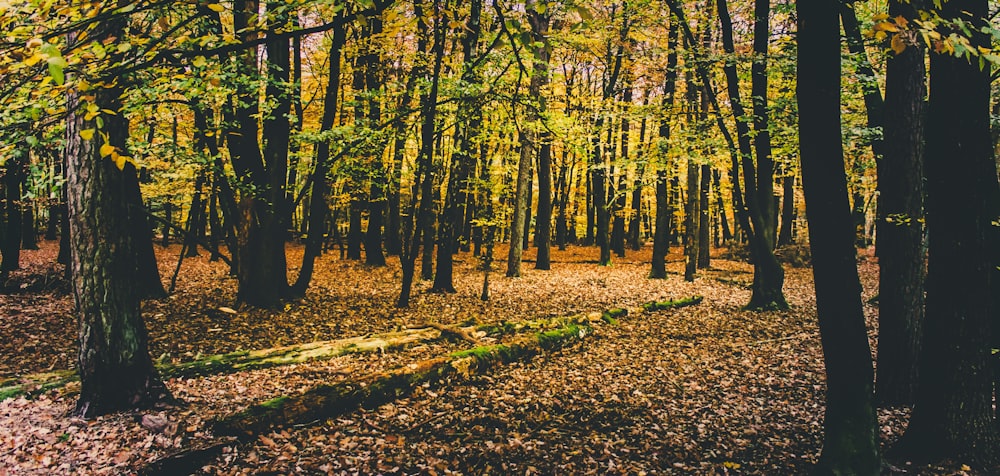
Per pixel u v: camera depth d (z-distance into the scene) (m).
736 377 8.46
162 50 3.24
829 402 4.54
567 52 19.28
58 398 6.21
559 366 9.07
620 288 17.48
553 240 37.16
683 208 25.38
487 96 11.77
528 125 12.52
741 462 5.55
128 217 5.83
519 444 5.96
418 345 9.76
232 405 6.43
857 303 4.30
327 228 29.17
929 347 4.93
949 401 4.80
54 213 26.53
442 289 15.61
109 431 5.33
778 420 6.70
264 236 11.86
